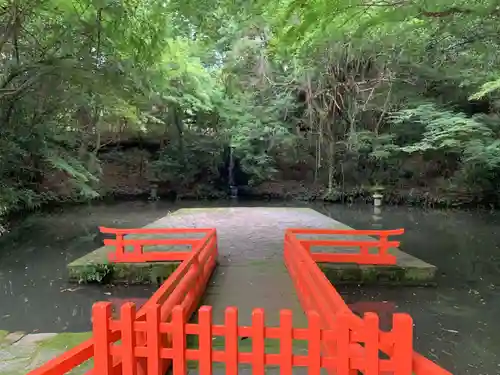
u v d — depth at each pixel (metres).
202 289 5.24
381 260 6.66
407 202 17.48
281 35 5.50
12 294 6.50
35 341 4.11
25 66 8.68
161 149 20.14
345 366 2.29
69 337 4.20
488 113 15.93
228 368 2.41
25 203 12.48
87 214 15.21
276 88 17.45
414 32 7.13
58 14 8.16
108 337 2.36
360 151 17.58
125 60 8.41
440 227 12.85
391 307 5.92
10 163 10.63
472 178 16.38
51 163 10.93
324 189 18.86
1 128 9.81
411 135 16.67
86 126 14.11
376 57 14.60
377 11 5.18
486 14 4.62
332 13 4.74
